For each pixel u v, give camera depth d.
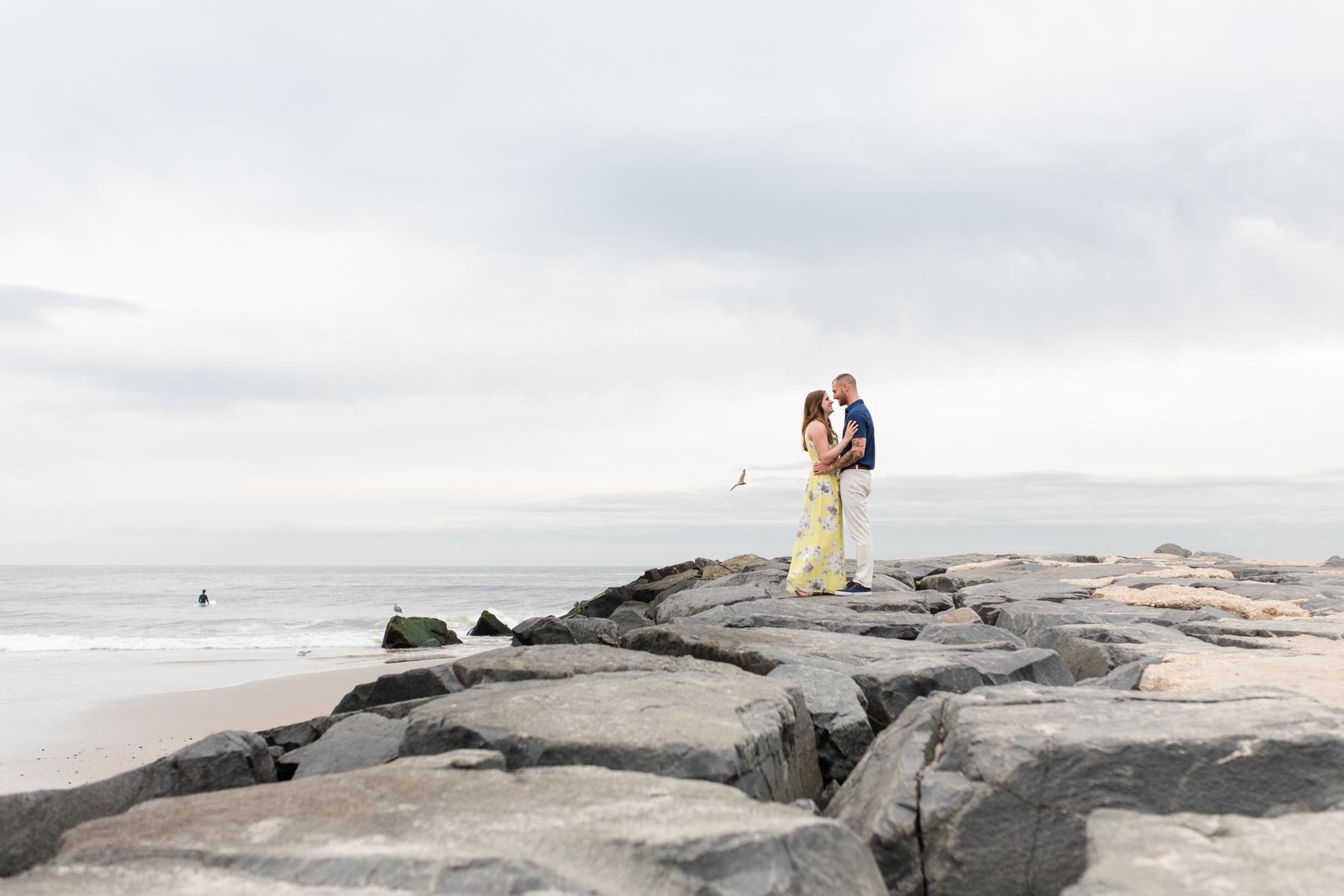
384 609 36.12
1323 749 2.73
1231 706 3.23
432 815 2.47
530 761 3.35
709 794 2.67
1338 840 2.29
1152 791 2.73
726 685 4.41
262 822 2.45
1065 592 10.14
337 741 4.59
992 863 2.76
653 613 16.75
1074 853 2.70
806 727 4.47
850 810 3.38
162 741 8.03
